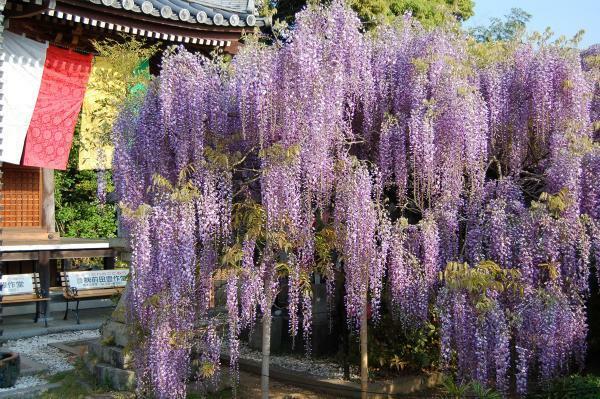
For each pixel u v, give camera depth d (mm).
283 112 4430
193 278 4609
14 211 10281
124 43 8258
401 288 4594
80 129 9578
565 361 5043
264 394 4941
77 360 6969
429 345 5844
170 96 4805
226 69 4988
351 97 4930
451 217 4707
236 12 8930
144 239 4602
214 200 4672
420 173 4695
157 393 4625
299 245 4660
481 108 4895
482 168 4883
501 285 4227
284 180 4352
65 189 12938
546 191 5035
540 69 5176
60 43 8641
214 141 4891
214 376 5355
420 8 13430
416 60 4762
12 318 9891
